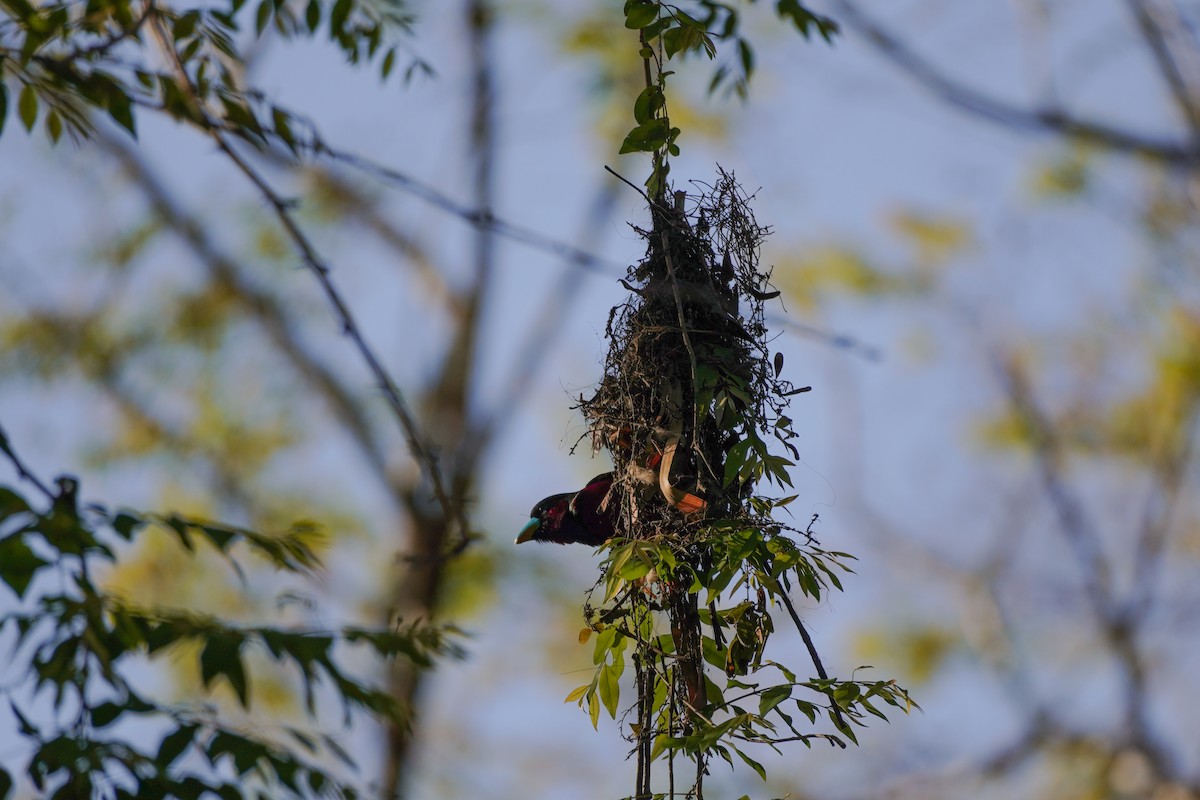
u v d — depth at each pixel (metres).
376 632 6.70
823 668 7.21
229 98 9.52
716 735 6.96
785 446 7.91
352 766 5.99
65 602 5.82
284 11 10.91
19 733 5.59
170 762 5.63
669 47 8.03
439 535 22.66
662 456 8.09
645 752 7.53
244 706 5.82
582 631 7.82
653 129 8.07
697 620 7.71
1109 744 24.67
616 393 8.58
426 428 24.30
